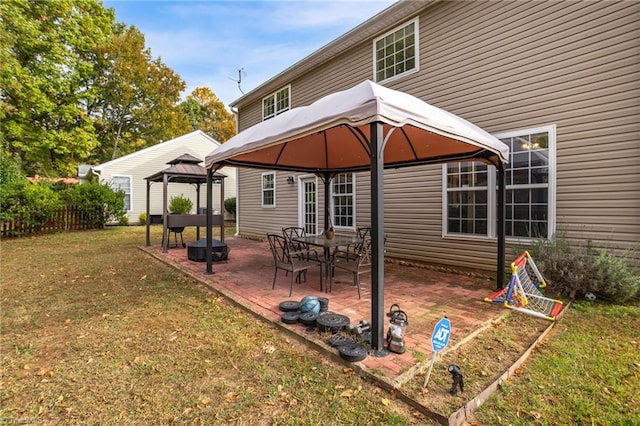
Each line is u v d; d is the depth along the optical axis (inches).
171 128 936.3
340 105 123.3
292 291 184.5
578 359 108.6
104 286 204.4
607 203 173.3
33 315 153.4
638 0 162.4
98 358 111.8
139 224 668.7
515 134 206.8
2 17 540.7
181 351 116.4
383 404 84.9
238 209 498.6
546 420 79.7
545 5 193.0
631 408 84.0
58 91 650.2
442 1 241.3
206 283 202.2
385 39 284.2
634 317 143.7
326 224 294.5
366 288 192.1
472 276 223.6
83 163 864.9
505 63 210.5
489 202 219.9
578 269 165.6
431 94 251.1
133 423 79.7
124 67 791.7
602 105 173.8
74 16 650.2
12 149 655.1
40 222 462.6
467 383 91.1
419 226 262.8
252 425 78.8
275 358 110.7
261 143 161.2
